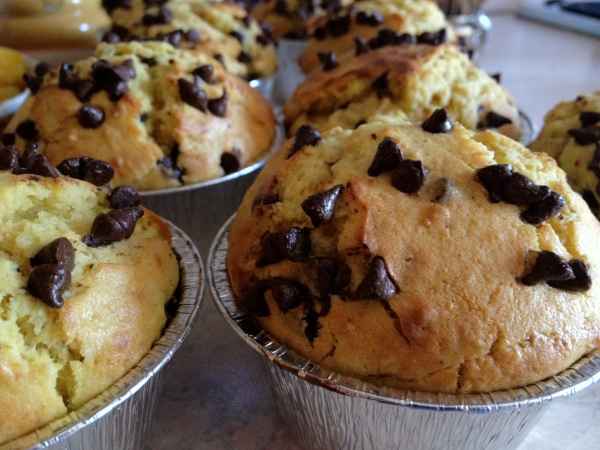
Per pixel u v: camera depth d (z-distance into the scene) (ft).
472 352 0.31
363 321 0.32
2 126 0.59
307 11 0.87
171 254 0.39
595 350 0.34
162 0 0.73
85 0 0.70
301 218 0.35
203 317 0.47
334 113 0.53
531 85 0.91
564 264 0.31
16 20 0.68
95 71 0.50
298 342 0.33
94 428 0.30
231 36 0.73
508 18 1.29
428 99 0.51
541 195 0.33
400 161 0.34
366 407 0.32
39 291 0.30
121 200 0.37
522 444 0.38
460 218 0.33
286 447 0.38
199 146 0.51
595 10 1.23
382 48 0.56
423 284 0.31
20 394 0.29
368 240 0.32
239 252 0.37
